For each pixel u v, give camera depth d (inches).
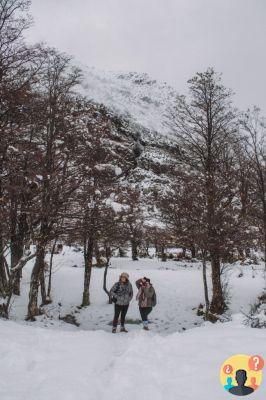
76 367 257.4
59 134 568.4
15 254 728.3
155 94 6584.6
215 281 748.0
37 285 617.6
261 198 759.7
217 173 714.2
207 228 679.1
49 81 583.8
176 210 697.6
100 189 605.6
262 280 980.6
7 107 481.1
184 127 735.1
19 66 479.2
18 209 552.4
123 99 5452.8
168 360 269.1
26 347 301.0
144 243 1621.6
